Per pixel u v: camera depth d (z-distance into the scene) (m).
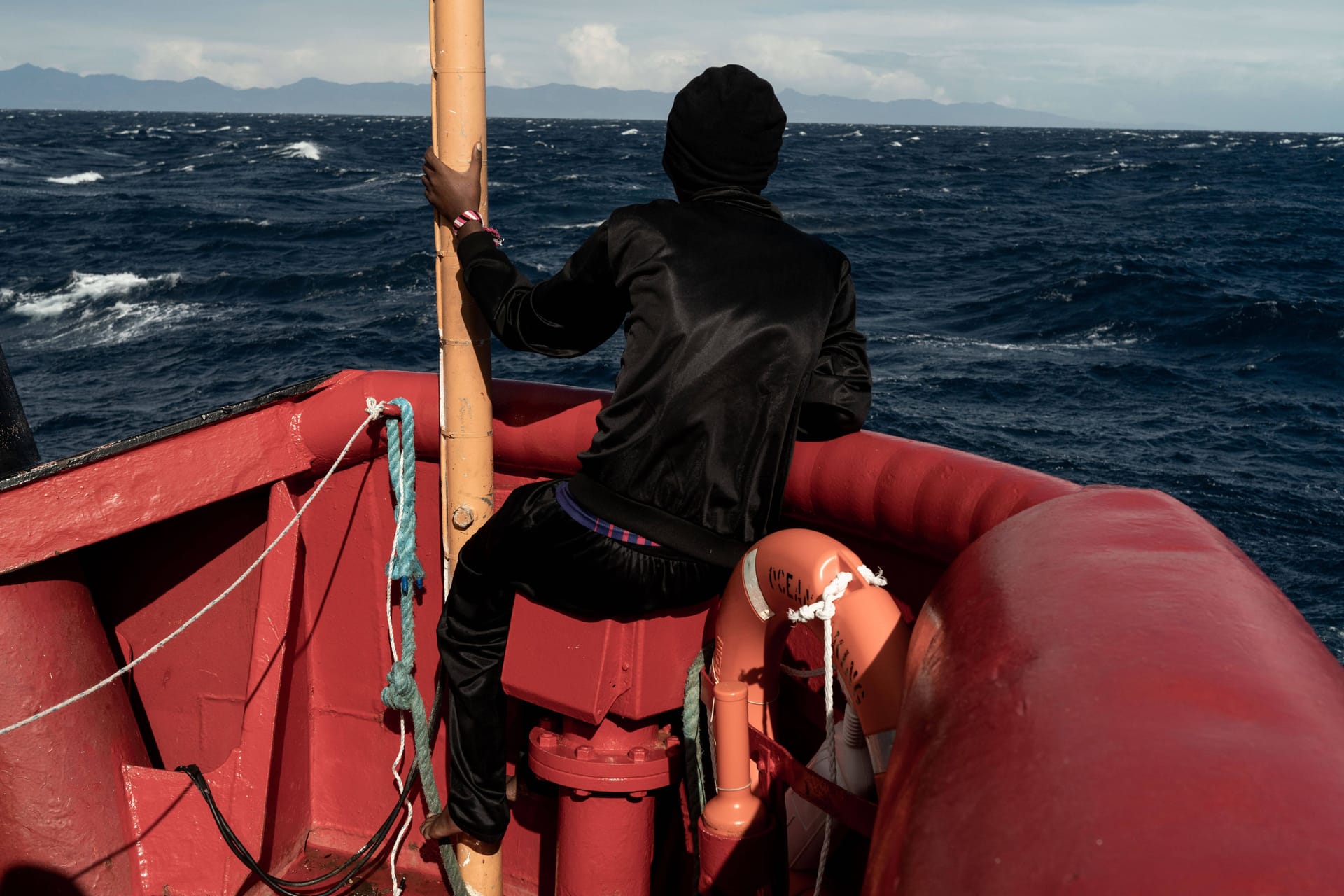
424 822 2.52
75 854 2.42
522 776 2.58
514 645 2.10
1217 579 0.96
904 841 0.76
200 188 66.12
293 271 33.69
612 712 2.12
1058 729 0.73
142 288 31.27
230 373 22.53
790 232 1.96
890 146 136.25
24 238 40.69
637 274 1.88
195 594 2.80
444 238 2.21
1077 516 1.25
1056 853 0.61
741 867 1.87
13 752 2.34
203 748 2.84
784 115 2.01
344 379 2.56
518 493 2.04
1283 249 40.47
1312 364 23.27
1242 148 142.75
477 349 2.26
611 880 2.19
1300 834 0.56
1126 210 57.56
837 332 1.97
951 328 27.88
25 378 22.05
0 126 163.62
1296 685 0.74
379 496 2.62
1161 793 0.62
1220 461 16.95
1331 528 14.21
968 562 1.23
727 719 1.88
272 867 2.70
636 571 1.88
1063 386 21.41
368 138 142.50
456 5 2.08
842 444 2.03
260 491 2.68
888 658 1.58
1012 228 48.91
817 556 1.68
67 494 2.24
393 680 2.54
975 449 17.47
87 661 2.48
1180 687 0.73
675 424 1.83
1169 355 24.39
